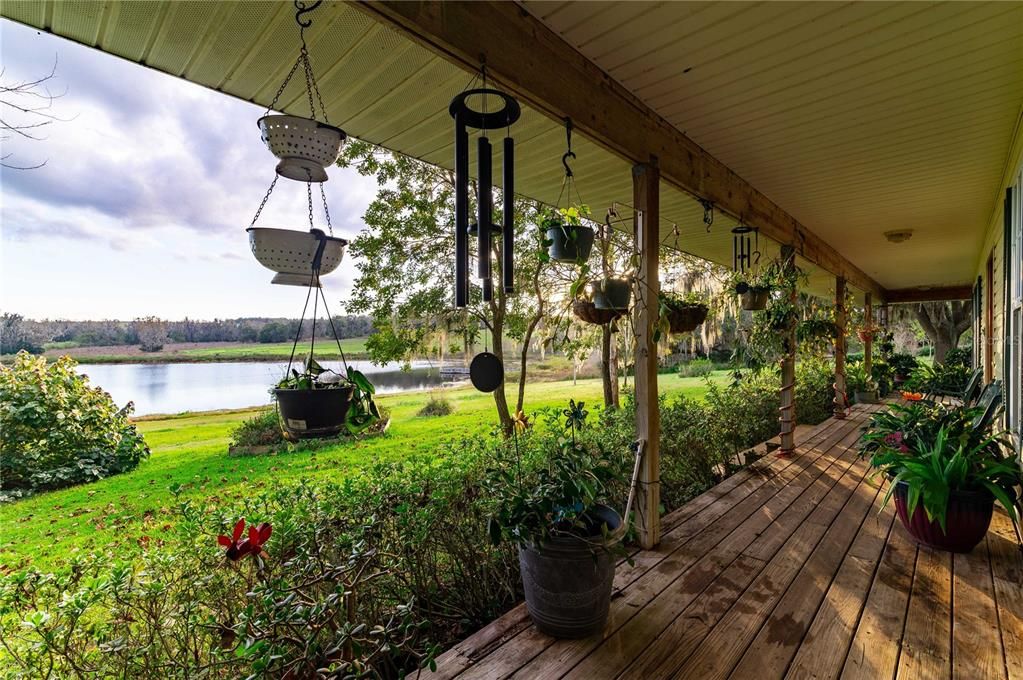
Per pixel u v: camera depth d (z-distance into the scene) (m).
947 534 2.37
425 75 1.94
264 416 5.68
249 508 1.84
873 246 5.62
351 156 4.75
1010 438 3.31
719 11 1.64
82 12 1.51
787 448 4.48
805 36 1.77
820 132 2.60
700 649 1.67
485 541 2.18
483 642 1.74
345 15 1.56
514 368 6.93
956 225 4.64
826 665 1.58
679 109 2.36
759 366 4.57
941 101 2.26
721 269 5.97
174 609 1.46
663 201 3.63
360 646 1.39
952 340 13.20
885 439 2.89
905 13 1.65
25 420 4.66
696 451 3.83
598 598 1.73
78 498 3.95
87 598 1.32
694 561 2.33
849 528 2.74
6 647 1.29
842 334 6.30
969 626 1.78
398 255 4.96
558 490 1.81
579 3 1.60
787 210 4.09
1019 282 2.77
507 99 1.44
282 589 1.30
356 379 1.45
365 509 1.93
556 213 2.67
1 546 2.81
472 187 3.68
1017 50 1.85
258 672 1.12
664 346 4.44
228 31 1.64
